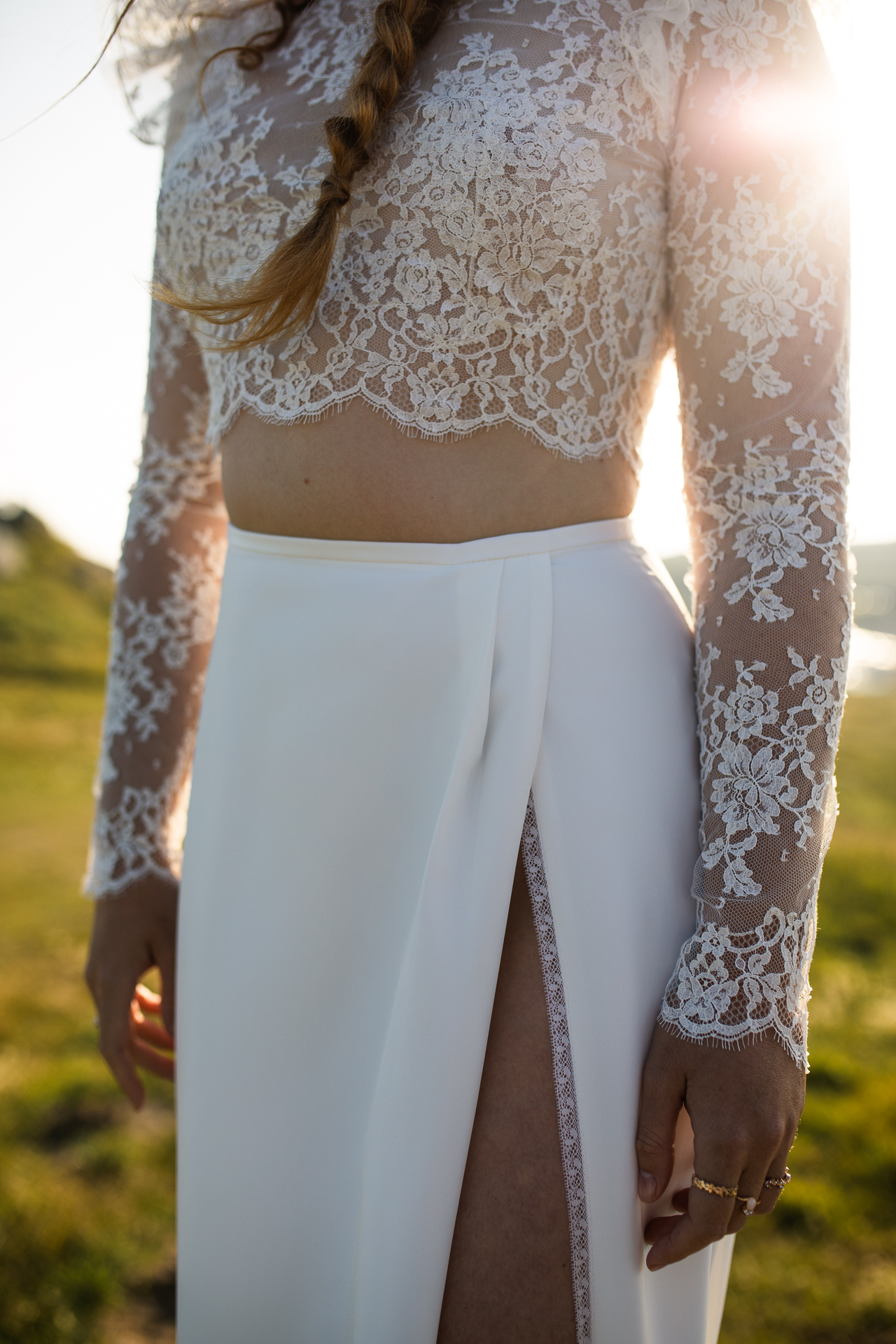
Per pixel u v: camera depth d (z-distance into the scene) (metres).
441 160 0.96
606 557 1.02
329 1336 1.01
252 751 1.08
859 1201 2.44
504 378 0.98
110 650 1.43
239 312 1.04
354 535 1.03
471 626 0.98
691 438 1.02
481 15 1.00
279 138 1.06
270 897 1.05
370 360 0.99
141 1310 2.12
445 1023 0.92
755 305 0.95
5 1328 2.04
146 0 1.30
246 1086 1.05
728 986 0.88
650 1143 0.91
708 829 0.94
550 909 0.95
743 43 0.98
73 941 4.28
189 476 1.39
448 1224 0.91
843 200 0.98
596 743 0.96
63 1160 2.61
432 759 1.00
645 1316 0.93
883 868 5.18
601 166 0.97
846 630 0.93
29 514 18.86
